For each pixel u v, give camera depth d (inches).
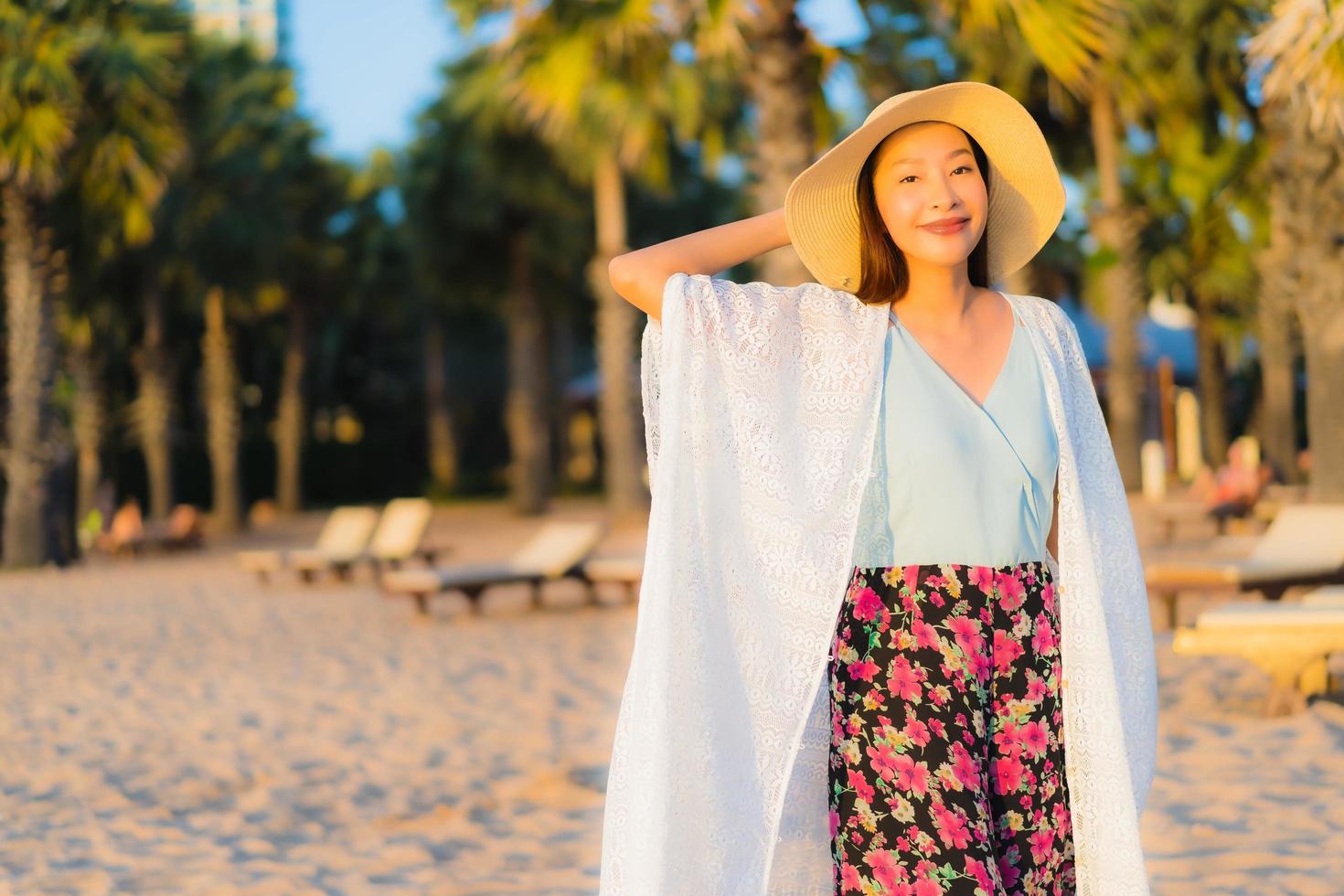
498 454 1803.6
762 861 77.3
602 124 825.5
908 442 80.0
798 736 77.5
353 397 1732.3
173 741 256.1
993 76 550.6
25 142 674.2
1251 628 224.1
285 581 650.2
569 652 352.5
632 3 385.7
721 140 716.7
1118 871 79.0
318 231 1238.9
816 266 88.6
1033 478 81.3
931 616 79.0
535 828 179.8
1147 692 83.3
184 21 767.1
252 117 992.2
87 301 1000.9
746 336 81.0
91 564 816.3
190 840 181.9
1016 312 85.3
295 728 264.4
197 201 996.6
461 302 1177.4
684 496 79.8
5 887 161.3
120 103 697.0
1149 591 322.0
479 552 787.4
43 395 768.3
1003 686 79.7
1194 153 701.9
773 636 79.0
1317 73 276.5
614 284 84.6
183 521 919.7
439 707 278.7
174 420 1358.3
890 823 78.0
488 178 1010.7
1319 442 441.7
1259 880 138.9
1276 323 807.1
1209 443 1106.7
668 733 76.9
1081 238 993.5
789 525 79.2
